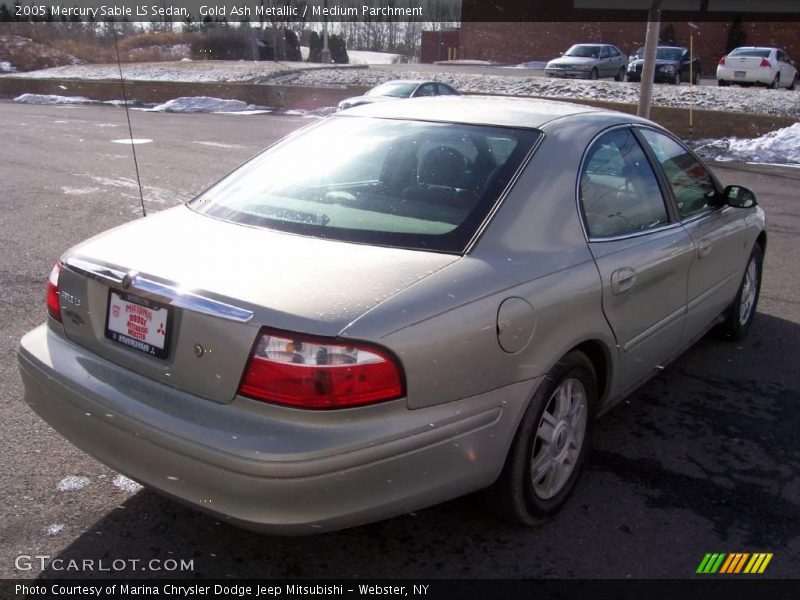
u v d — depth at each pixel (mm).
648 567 2738
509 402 2596
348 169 3164
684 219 3867
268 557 2730
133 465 2426
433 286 2434
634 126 3729
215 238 2766
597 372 3250
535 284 2684
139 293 2455
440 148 3123
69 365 2676
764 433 3789
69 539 2775
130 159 12531
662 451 3582
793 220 8984
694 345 4969
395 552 2779
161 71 31281
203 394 2348
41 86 29625
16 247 6781
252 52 39594
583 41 42750
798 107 18172
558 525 2977
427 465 2379
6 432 3502
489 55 45750
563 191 3008
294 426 2207
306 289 2342
